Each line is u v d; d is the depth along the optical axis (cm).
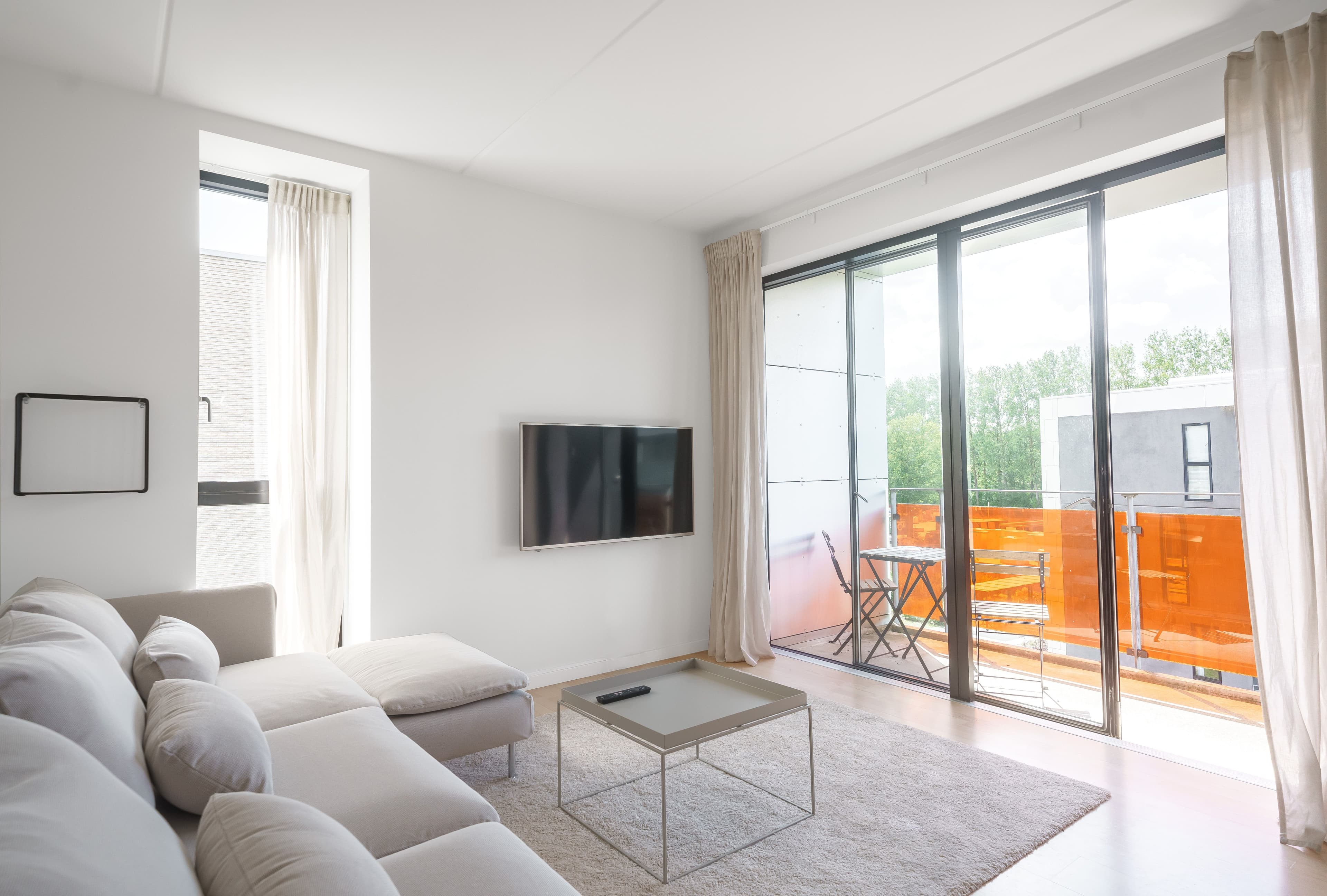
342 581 357
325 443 357
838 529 438
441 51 267
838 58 276
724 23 253
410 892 135
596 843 232
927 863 218
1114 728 316
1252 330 245
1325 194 226
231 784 154
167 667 200
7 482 263
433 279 368
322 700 235
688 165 373
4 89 266
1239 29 257
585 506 412
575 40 262
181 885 88
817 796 263
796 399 464
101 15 242
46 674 129
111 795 95
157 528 290
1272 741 236
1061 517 336
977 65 283
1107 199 329
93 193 281
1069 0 243
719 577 466
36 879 67
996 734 322
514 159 362
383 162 354
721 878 212
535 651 401
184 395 297
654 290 460
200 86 288
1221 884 208
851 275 431
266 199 358
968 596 368
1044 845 230
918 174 365
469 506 376
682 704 254
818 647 450
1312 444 233
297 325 351
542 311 408
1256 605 242
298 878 88
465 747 260
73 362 275
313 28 251
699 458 478
